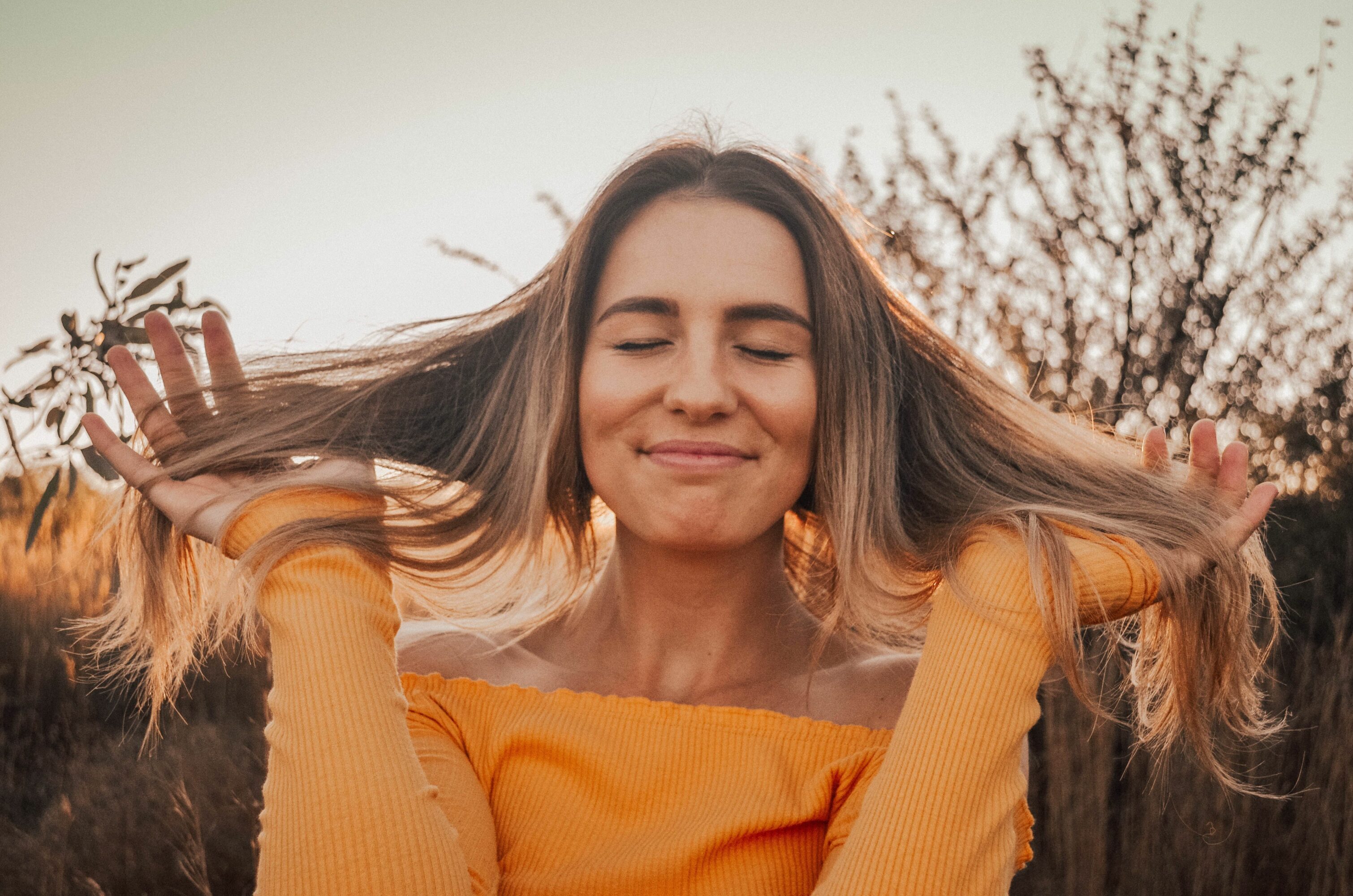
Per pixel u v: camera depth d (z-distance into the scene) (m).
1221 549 1.28
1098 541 1.25
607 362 1.29
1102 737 2.60
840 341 1.34
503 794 1.29
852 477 1.35
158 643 1.42
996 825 1.08
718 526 1.25
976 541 1.27
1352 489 3.05
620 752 1.29
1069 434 1.47
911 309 1.50
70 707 2.93
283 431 1.33
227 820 2.64
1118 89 3.31
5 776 2.85
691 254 1.27
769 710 1.36
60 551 3.11
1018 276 3.22
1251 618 1.69
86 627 2.90
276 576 1.16
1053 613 1.16
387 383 1.45
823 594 1.58
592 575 1.58
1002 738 1.11
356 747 1.06
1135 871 2.57
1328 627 2.89
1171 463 1.43
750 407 1.26
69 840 2.62
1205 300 3.17
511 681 1.41
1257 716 1.59
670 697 1.38
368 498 1.30
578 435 1.39
